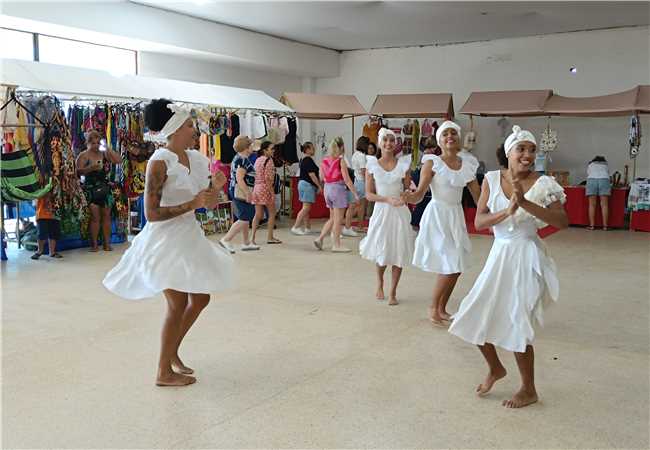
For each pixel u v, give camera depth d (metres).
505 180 3.04
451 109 11.42
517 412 3.02
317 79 14.05
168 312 3.28
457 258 4.37
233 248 7.70
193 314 3.46
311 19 10.27
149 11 9.31
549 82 11.49
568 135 11.36
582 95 11.19
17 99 6.77
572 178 11.38
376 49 13.25
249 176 7.77
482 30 11.08
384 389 3.31
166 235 3.19
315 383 3.39
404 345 4.06
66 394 3.24
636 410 3.05
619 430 2.83
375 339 4.19
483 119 12.14
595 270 6.53
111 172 7.93
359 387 3.34
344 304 5.14
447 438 2.75
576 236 9.06
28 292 5.57
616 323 4.57
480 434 2.79
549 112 10.26
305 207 9.17
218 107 8.84
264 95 10.27
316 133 14.12
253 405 3.10
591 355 3.87
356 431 2.82
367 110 13.54
